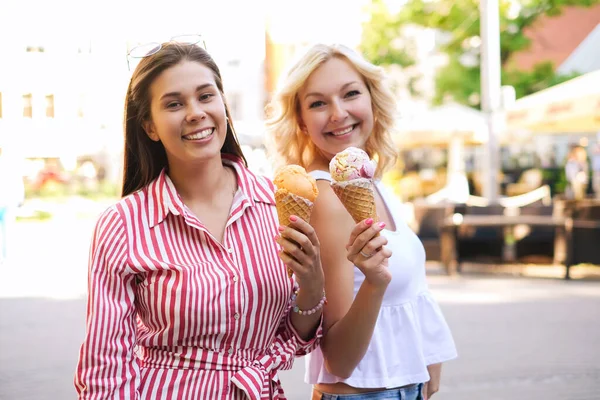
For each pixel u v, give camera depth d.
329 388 2.70
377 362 2.64
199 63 2.34
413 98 25.61
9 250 17.28
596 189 18.17
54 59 34.38
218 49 39.66
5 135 33.53
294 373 6.68
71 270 13.70
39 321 8.82
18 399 5.65
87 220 27.42
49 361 6.86
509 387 5.87
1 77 33.88
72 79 34.12
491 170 16.30
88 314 2.20
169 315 2.20
